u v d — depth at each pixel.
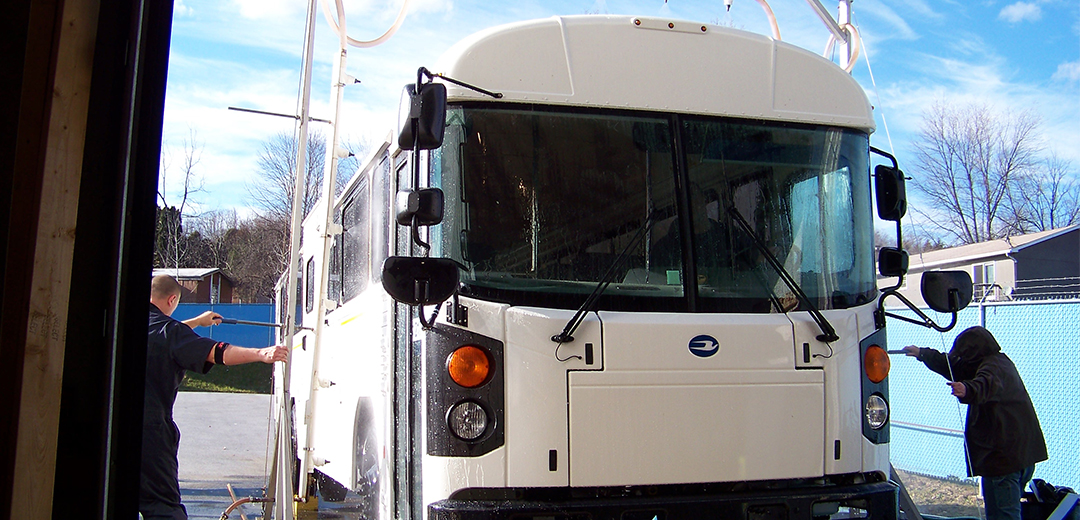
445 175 3.95
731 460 3.96
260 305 23.53
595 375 3.83
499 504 3.64
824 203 4.46
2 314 1.98
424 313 3.92
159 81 2.29
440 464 3.72
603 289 3.95
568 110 4.14
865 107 4.67
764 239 4.30
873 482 4.25
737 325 4.05
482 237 3.91
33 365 2.00
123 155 2.18
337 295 6.73
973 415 6.04
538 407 3.77
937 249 30.59
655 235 4.11
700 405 3.95
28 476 1.99
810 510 3.99
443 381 3.77
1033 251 26.77
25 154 2.03
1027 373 8.56
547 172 4.05
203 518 7.47
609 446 3.81
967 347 6.14
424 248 3.87
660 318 3.97
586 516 3.68
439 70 4.07
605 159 4.13
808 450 4.10
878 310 4.44
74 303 2.14
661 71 4.29
